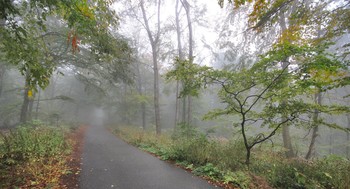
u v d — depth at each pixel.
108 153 8.91
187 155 7.18
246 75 5.96
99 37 6.63
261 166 6.54
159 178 5.55
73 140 11.66
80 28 5.31
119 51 8.35
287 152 11.32
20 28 4.14
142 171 6.17
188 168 6.56
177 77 6.91
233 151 7.63
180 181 5.34
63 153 7.50
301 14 6.76
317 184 5.09
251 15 6.82
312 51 4.82
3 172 4.68
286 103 6.26
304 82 5.12
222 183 5.25
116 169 6.31
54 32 11.53
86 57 13.98
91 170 6.04
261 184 5.04
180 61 6.60
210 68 6.20
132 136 13.85
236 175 5.46
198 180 5.46
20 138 6.75
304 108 5.93
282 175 5.45
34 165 5.46
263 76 5.81
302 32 7.25
